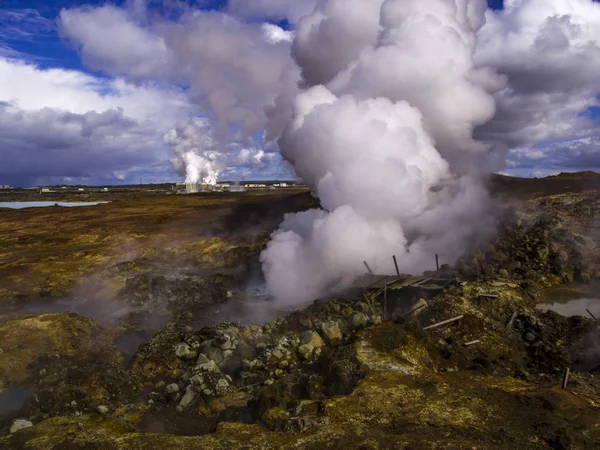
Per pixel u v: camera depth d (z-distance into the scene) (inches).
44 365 479.5
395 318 526.0
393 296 629.0
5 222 1755.7
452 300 588.1
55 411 381.7
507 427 302.8
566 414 322.7
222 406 394.0
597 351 493.4
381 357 417.1
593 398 361.4
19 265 1008.9
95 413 381.1
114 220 1659.7
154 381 459.2
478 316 550.3
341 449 280.5
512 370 444.1
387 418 317.7
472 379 384.2
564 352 497.4
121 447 294.4
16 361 484.4
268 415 339.6
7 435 313.0
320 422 317.1
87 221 1662.2
